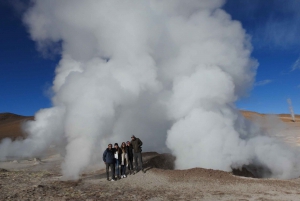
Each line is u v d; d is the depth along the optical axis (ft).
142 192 30.09
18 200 25.84
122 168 40.24
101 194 29.04
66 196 27.99
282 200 26.22
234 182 34.04
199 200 26.50
